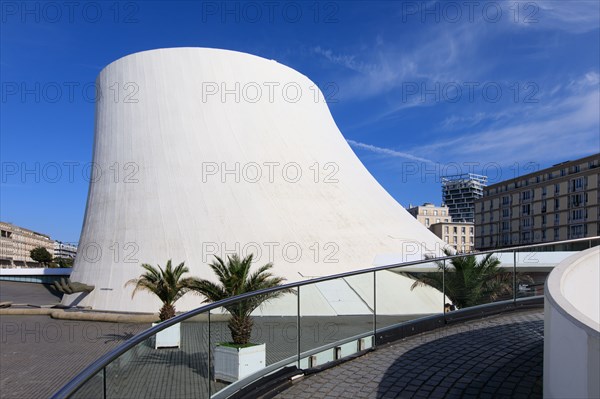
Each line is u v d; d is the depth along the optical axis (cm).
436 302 651
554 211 5556
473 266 702
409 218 2527
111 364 261
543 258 795
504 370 465
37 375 1057
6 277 4178
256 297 432
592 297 498
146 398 293
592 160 5091
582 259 489
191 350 347
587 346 271
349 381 455
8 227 9638
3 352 1316
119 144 2334
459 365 486
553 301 332
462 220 13625
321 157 2448
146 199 2148
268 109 2417
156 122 2269
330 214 2194
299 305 485
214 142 2227
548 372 337
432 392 415
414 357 522
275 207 2127
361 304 553
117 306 2009
